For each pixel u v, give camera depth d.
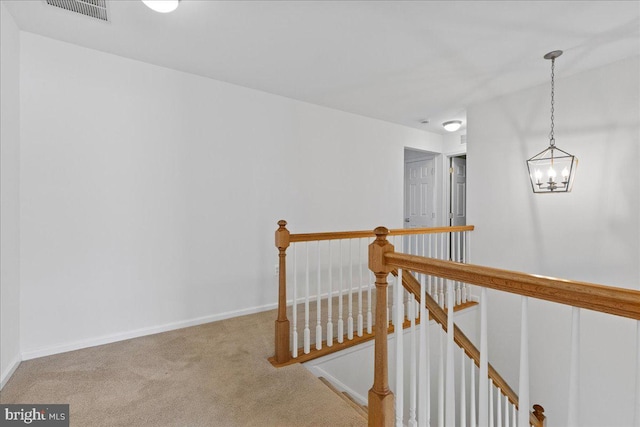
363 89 3.23
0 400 1.79
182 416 1.67
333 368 2.42
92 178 2.44
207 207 2.95
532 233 3.23
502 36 2.26
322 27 2.16
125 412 1.69
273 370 2.13
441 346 1.43
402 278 1.48
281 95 3.38
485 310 1.05
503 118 3.45
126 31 2.21
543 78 2.99
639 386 0.74
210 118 2.96
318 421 1.65
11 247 2.05
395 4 1.91
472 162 3.76
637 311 0.73
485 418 1.04
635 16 2.02
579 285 0.82
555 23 2.10
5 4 1.92
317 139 3.68
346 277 3.91
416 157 5.53
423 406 1.31
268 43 2.37
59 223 2.32
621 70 2.63
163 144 2.73
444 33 2.23
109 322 2.52
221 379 2.02
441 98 3.51
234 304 3.11
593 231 2.81
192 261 2.88
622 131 2.63
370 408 1.47
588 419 2.80
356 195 4.04
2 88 1.93
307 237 2.31
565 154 2.96
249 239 3.19
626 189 2.61
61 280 2.34
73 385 1.93
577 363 0.83
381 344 1.44
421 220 5.45
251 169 3.20
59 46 2.32
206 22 2.10
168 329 2.77
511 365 3.38
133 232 2.61
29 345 2.23
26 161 2.21
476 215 3.73
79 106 2.39
